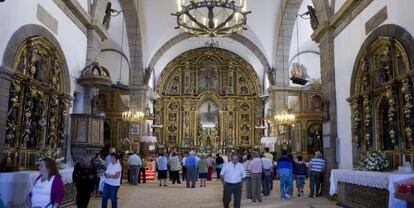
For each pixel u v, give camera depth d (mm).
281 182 11688
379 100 9531
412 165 7883
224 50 27516
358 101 10445
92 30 12938
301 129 20328
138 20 19922
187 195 12039
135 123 21172
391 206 6840
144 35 21672
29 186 7211
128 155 18078
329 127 12273
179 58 27422
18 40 8219
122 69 23391
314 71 22969
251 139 26531
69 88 11219
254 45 23266
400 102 8516
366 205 8328
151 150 22281
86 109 12461
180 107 26906
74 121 11406
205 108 27094
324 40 12969
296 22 20141
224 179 8055
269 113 22500
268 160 12227
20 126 8570
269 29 21469
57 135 10641
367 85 10055
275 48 21500
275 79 21406
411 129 7914
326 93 12664
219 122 26797
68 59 11219
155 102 26656
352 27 11008
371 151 9727
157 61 23688
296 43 21984
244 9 10938
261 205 10062
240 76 27453
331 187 10281
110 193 7414
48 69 9977
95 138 11656
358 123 10406
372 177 7797
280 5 19688
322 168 11883
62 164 9680
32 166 9102
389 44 8859
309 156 20016
